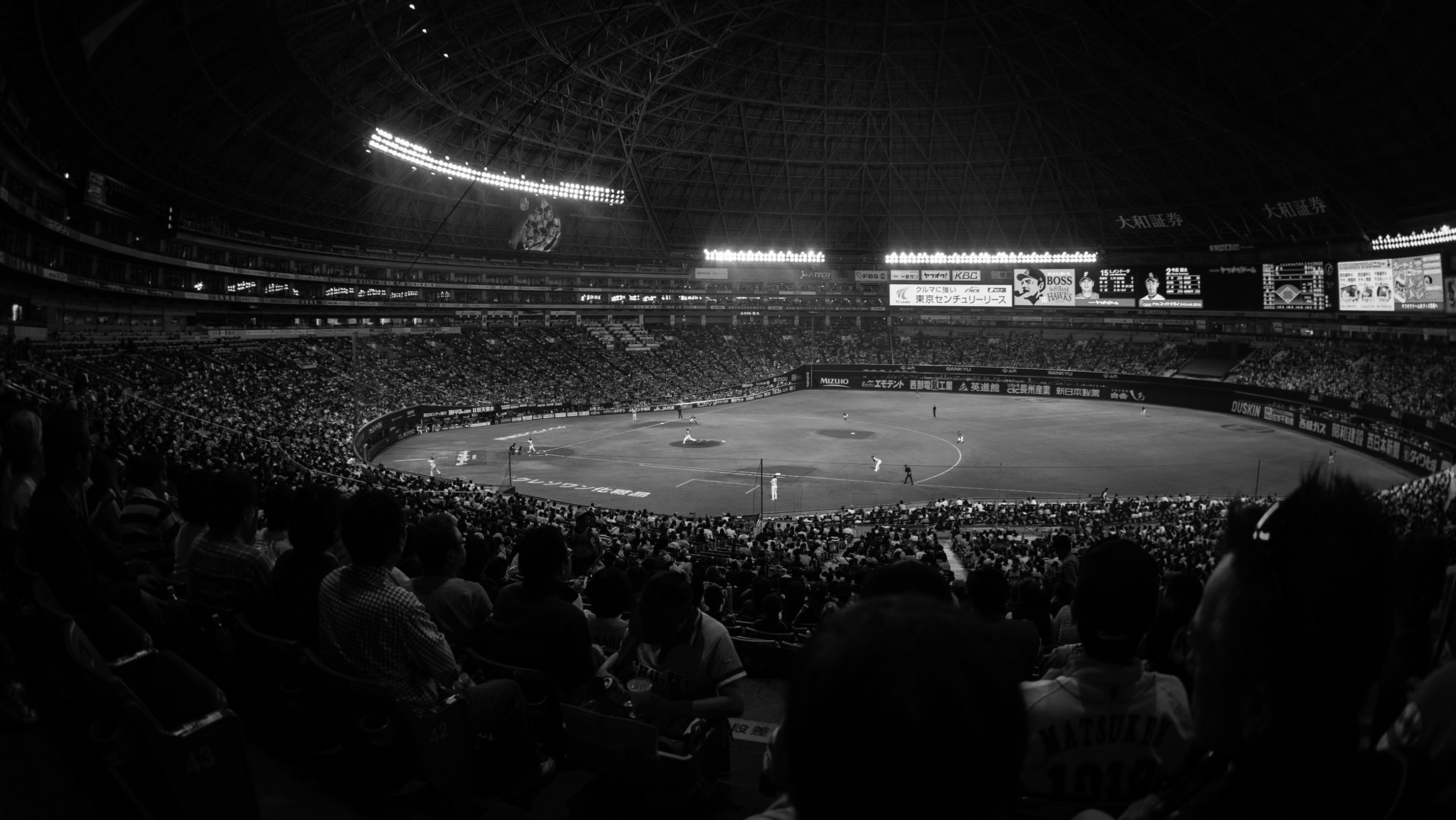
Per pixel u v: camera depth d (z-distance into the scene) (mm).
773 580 15703
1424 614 3840
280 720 5859
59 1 31141
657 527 33344
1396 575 1884
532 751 5754
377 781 5246
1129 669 3424
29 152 38625
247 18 43438
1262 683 1864
